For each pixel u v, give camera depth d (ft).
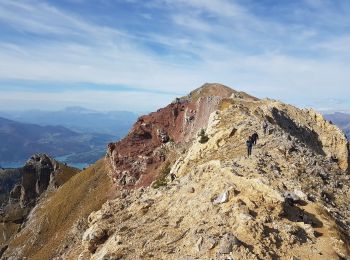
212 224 84.43
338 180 158.40
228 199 92.99
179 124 456.04
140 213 108.68
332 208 119.34
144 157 444.96
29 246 556.92
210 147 191.72
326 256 79.15
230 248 74.90
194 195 102.06
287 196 99.19
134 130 488.85
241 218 83.15
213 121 226.58
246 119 209.67
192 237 81.25
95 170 607.78
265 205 90.79
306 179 136.77
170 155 420.77
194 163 186.91
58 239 486.79
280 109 291.58
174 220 93.61
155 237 88.02
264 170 122.52
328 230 90.74
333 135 293.84
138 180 431.43
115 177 464.65
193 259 74.79
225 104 387.75
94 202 474.90
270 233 81.51
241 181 99.14
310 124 299.79
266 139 172.55
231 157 156.87
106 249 92.89
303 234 85.46
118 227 105.40
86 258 106.83
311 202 103.60
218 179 104.17
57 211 559.79
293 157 156.46
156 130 466.70
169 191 115.34
